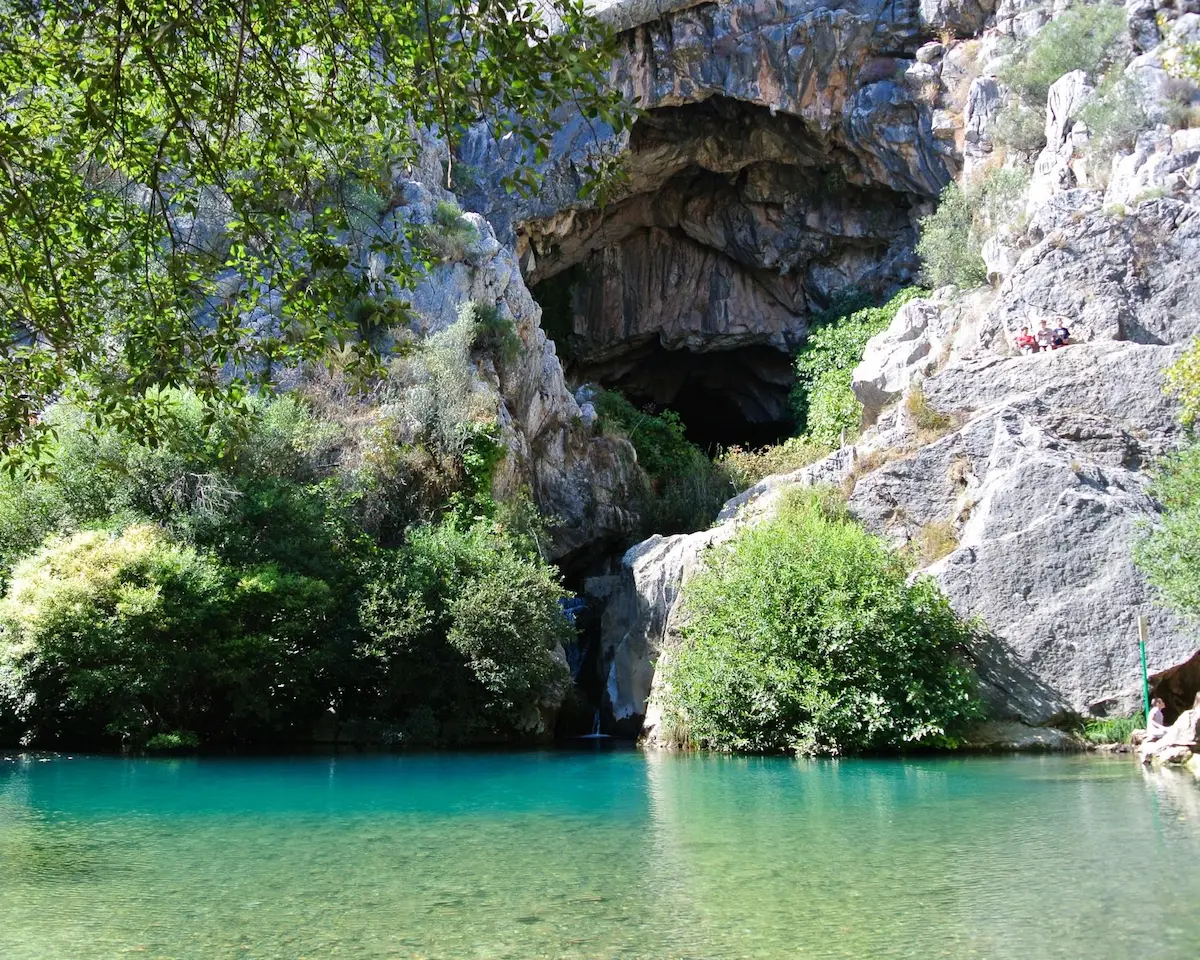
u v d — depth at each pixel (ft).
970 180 99.96
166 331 25.85
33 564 60.44
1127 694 57.11
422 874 25.76
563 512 93.71
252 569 65.46
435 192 95.96
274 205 26.96
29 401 27.37
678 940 19.61
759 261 125.90
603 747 65.00
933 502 66.64
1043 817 32.94
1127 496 60.54
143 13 25.05
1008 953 18.34
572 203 109.40
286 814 36.27
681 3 108.37
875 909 21.66
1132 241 73.77
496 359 89.71
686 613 67.21
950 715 56.18
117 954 19.03
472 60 22.00
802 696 56.95
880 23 109.91
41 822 34.65
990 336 75.56
